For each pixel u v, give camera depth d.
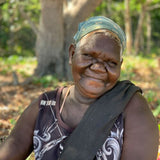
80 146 1.63
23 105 5.69
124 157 1.63
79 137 1.63
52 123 1.75
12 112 5.02
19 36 19.11
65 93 1.83
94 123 1.63
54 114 1.77
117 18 17.45
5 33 17.98
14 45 18.47
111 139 1.63
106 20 1.69
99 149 1.63
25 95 6.56
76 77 1.68
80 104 1.75
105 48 1.61
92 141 1.62
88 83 1.64
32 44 19.64
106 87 1.66
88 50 1.63
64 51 8.20
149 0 14.65
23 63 12.29
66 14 8.05
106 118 1.63
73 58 1.69
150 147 1.60
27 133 1.83
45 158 1.72
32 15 13.95
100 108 1.65
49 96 1.84
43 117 1.78
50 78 7.63
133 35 26.56
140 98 1.70
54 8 7.57
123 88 1.70
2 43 17.94
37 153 1.74
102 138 1.62
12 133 1.86
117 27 1.69
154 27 29.05
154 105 5.57
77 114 1.74
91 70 1.63
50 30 7.95
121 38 1.69
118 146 1.63
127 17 14.36
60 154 1.67
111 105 1.65
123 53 1.73
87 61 1.64
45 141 1.73
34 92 6.84
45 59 8.16
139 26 15.66
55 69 8.20
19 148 1.81
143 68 11.67
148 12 20.30
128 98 1.66
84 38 1.67
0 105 5.56
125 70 8.65
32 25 8.35
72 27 7.93
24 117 1.86
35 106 1.84
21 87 7.25
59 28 7.88
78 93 1.75
